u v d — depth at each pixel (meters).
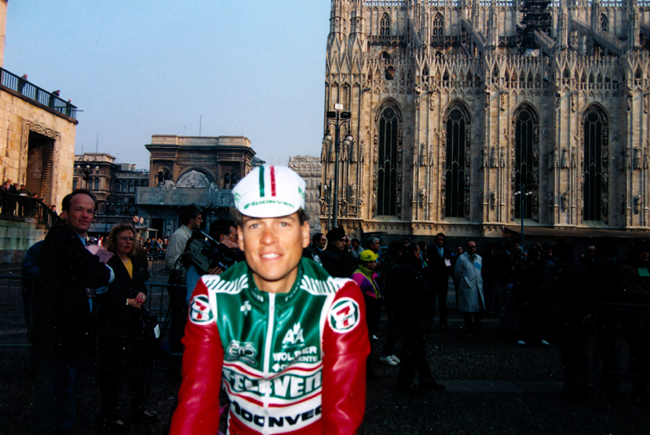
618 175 47.34
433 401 6.77
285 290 2.01
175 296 7.36
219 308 1.99
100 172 97.12
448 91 48.56
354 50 48.62
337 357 1.93
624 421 6.13
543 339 11.64
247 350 1.95
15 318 9.27
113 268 5.51
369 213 48.03
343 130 47.94
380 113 49.59
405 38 56.97
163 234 60.94
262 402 1.97
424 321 7.37
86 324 4.65
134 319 5.54
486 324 14.88
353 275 9.17
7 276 7.05
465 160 48.44
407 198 48.34
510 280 13.08
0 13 28.00
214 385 1.92
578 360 7.04
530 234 44.28
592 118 48.38
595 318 7.24
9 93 27.30
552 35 55.16
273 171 1.96
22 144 28.48
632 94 46.81
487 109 47.50
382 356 9.26
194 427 1.82
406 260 7.75
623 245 42.50
